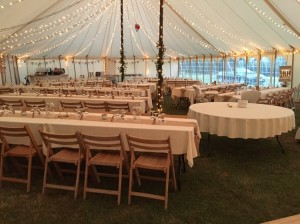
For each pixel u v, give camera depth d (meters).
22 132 3.07
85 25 12.28
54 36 12.40
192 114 4.59
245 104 4.84
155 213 2.65
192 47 14.52
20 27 9.09
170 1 9.20
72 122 3.29
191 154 2.94
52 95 6.80
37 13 8.27
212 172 3.61
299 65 9.60
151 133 3.00
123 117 3.62
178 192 3.06
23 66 16.16
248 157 4.18
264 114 4.20
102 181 3.34
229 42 11.30
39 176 3.46
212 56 15.09
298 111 8.28
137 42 15.48
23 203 2.84
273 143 4.91
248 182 3.31
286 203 2.83
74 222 2.51
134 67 19.69
